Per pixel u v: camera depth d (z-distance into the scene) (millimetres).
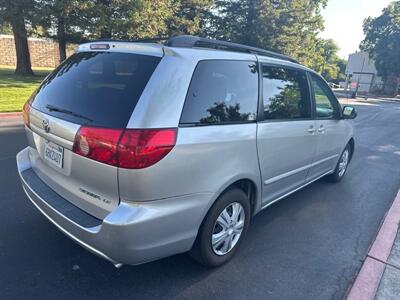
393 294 2902
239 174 2947
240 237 3248
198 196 2607
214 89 2729
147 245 2400
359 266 3305
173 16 25766
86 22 18438
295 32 32312
